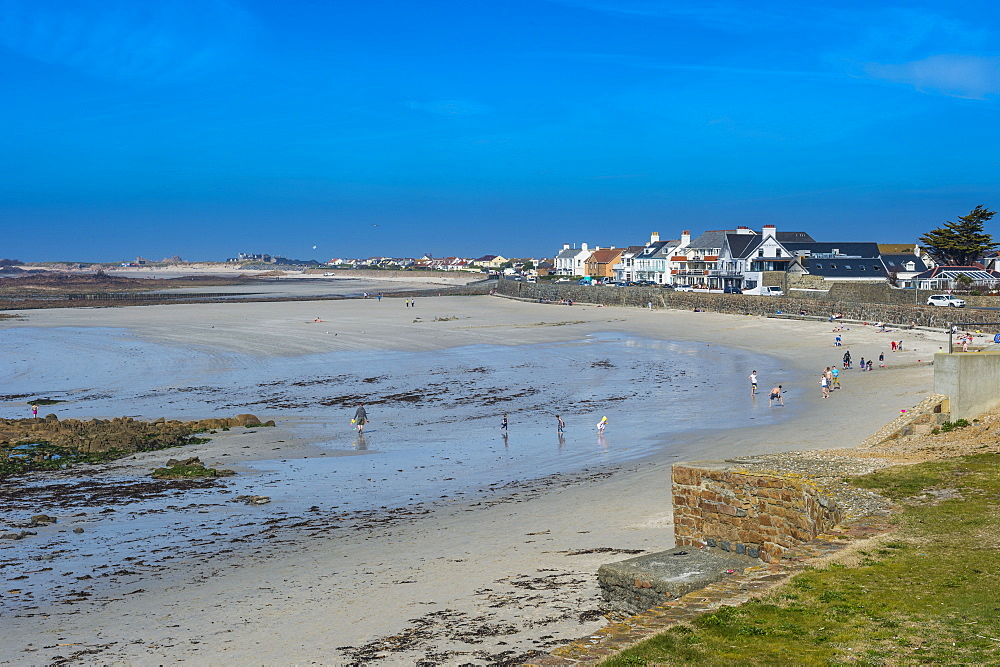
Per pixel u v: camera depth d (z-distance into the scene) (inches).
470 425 1768.0
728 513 642.8
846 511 620.1
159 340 3449.8
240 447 1589.6
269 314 4854.8
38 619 749.3
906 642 408.8
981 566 498.3
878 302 3499.0
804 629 430.3
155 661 633.6
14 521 1111.0
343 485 1270.9
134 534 1032.8
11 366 2795.3
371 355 2967.5
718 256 5290.4
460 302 6092.5
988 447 786.2
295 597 768.3
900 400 1726.1
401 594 756.0
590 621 652.7
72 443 1620.3
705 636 427.5
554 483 1220.5
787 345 2898.6
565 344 3198.8
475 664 585.0
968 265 4503.0
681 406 1878.7
